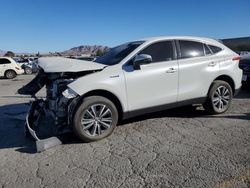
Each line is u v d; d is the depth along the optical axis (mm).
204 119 6656
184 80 6340
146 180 3971
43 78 5945
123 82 5645
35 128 6188
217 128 6008
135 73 5777
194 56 6559
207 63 6652
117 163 4535
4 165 4676
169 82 6145
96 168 4402
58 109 5441
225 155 4645
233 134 5613
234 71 7102
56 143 5359
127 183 3922
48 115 6465
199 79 6539
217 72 6797
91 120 5406
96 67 5578
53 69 5395
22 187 3965
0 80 22391
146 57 5629
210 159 4516
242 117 6758
